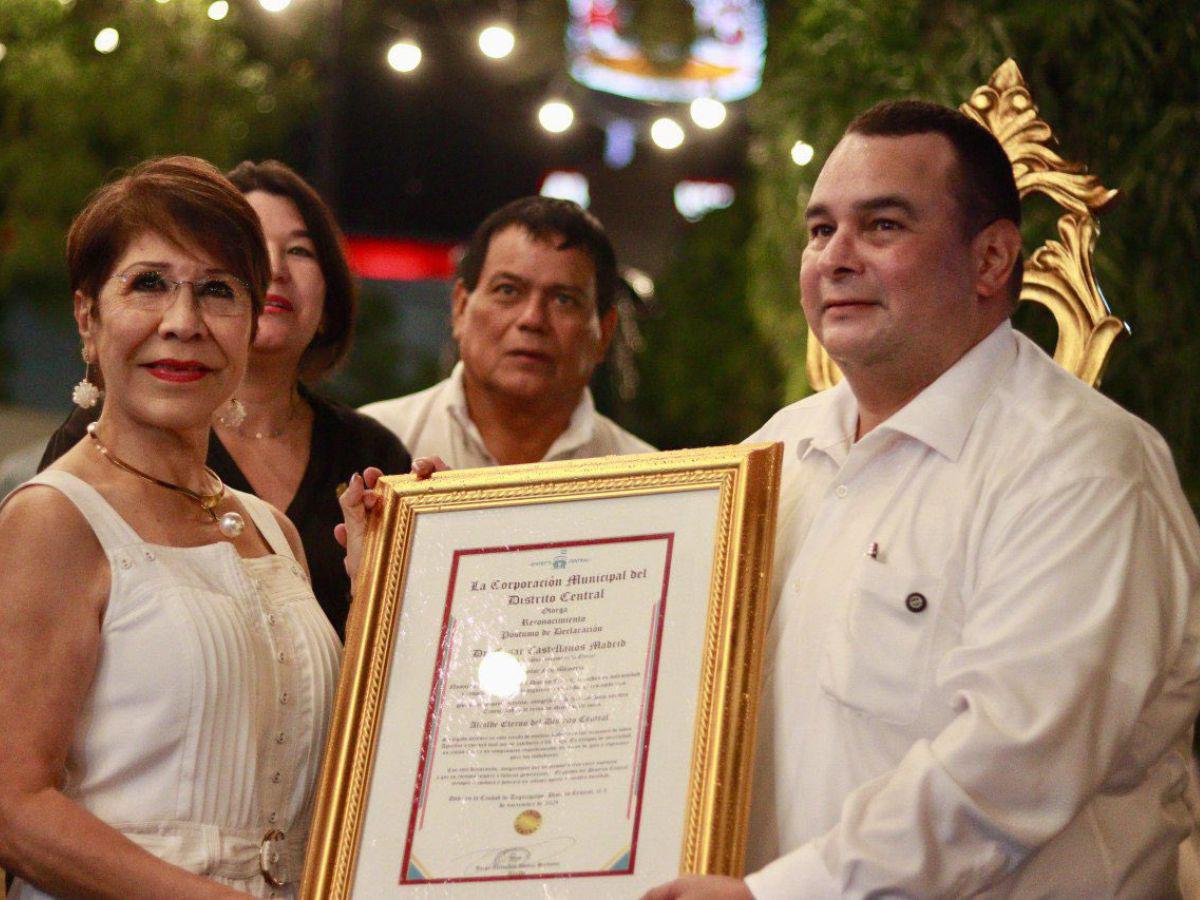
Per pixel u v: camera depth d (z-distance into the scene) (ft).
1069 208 11.16
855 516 9.45
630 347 20.36
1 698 8.84
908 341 9.32
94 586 9.15
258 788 9.46
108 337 9.48
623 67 28.35
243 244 9.66
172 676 9.15
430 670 9.41
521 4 28.86
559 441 14.85
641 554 9.27
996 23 14.43
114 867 8.68
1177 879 9.52
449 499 9.84
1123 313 14.16
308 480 12.39
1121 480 8.82
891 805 8.21
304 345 12.61
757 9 24.54
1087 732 8.27
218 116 28.04
